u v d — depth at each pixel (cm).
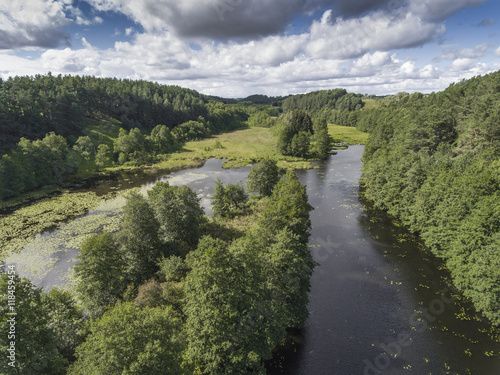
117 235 4391
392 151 9200
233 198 7219
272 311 2981
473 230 4328
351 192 9119
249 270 3011
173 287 3791
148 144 13900
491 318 3856
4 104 10019
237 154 14575
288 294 3481
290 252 3375
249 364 2662
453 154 7444
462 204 4816
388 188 7294
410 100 18538
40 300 2877
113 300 3625
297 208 5028
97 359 2088
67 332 2984
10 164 8550
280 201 4941
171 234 5000
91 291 3619
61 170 10069
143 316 2350
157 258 4612
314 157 14325
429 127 8388
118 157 12700
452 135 8350
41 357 2312
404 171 6975
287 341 3688
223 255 2912
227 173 11438
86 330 3086
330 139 17075
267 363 3391
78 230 6531
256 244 3631
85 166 11600
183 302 3594
